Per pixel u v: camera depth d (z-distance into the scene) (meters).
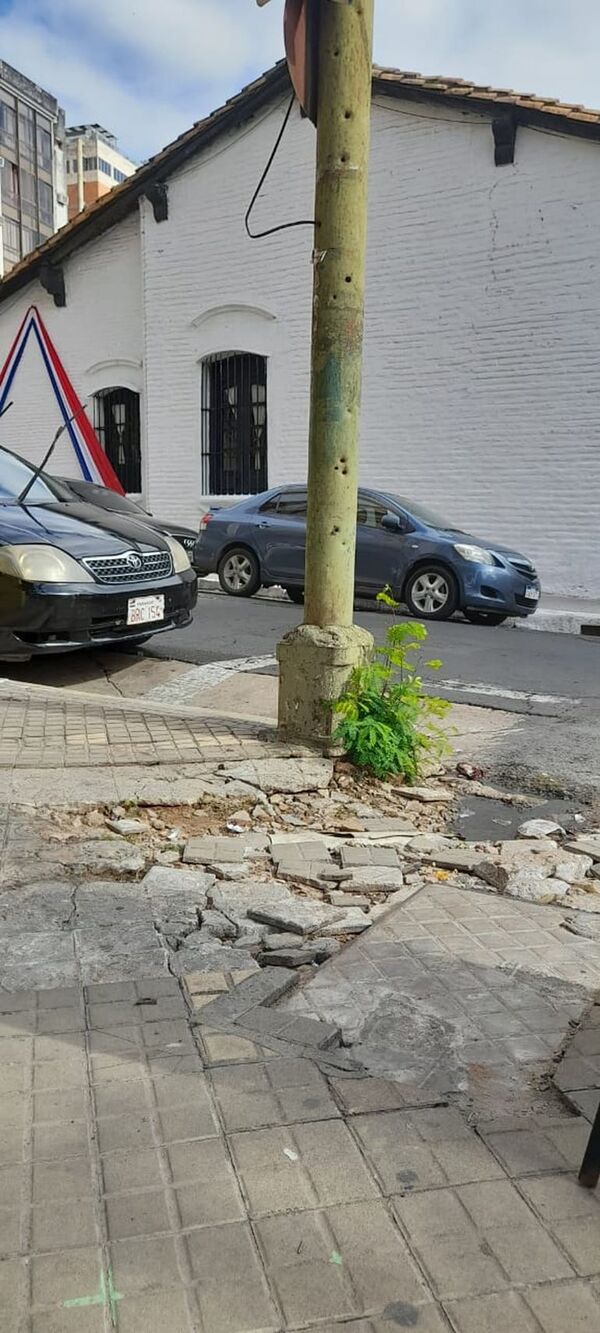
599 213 13.14
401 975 3.03
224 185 16.45
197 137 16.27
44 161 57.56
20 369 20.36
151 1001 2.81
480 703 7.18
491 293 14.16
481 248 14.15
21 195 55.59
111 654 8.51
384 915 3.49
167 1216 1.98
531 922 3.46
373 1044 2.63
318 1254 1.89
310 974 3.03
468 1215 2.00
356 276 5.07
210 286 16.92
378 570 11.89
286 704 5.53
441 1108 2.35
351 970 3.06
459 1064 2.54
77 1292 1.79
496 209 13.94
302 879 3.80
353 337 5.11
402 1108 2.34
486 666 8.62
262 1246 1.91
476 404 14.52
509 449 14.32
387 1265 1.86
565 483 13.94
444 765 5.65
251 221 16.28
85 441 19.58
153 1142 2.20
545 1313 1.76
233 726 5.94
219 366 17.39
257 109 15.76
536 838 4.46
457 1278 1.84
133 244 18.34
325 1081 2.44
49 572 6.69
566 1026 2.74
